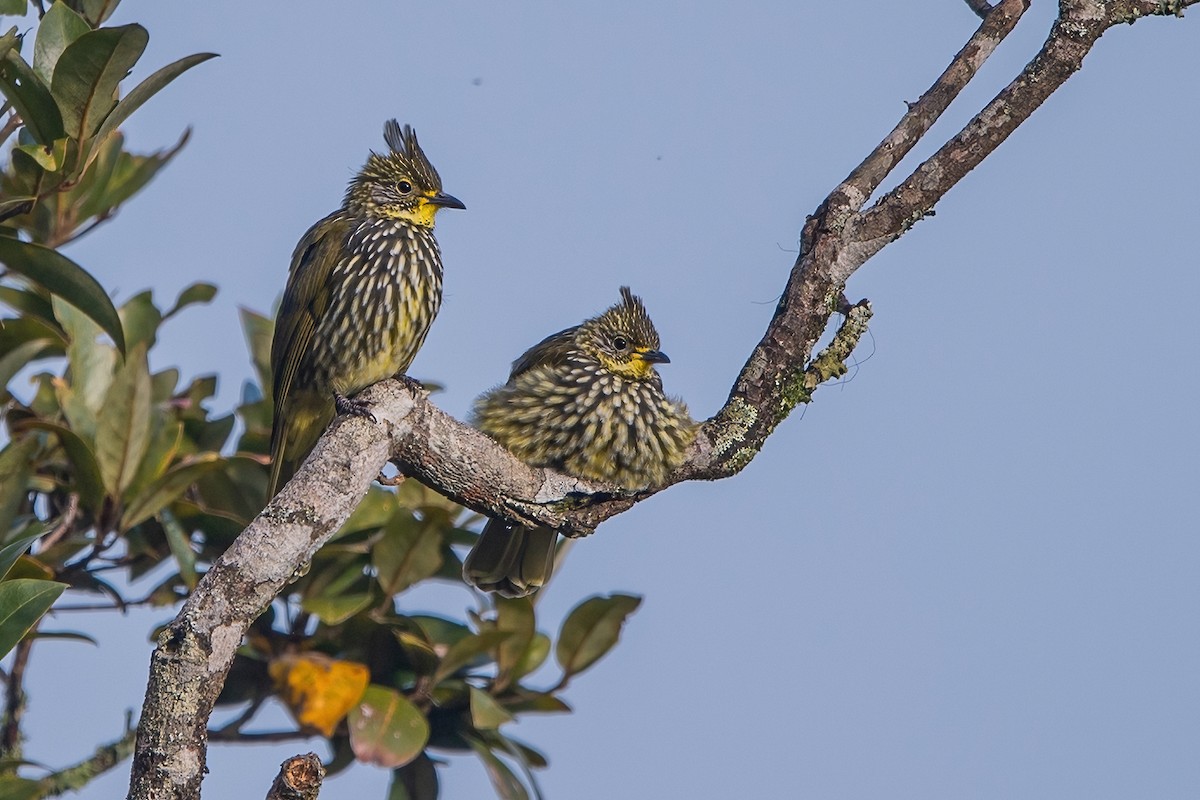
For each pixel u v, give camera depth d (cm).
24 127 1098
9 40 916
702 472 1038
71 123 957
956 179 980
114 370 1216
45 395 1260
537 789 1182
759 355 1026
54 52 977
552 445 1091
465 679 1209
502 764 1176
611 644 1194
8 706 1162
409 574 1176
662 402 1089
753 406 1030
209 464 1133
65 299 1012
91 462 1109
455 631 1215
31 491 1189
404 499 1248
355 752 1095
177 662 731
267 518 795
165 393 1262
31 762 1051
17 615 820
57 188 989
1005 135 973
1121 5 968
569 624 1188
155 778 709
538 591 1251
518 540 1137
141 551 1204
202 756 723
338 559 1174
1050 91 966
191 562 1137
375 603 1187
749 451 1035
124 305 1259
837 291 1005
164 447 1145
